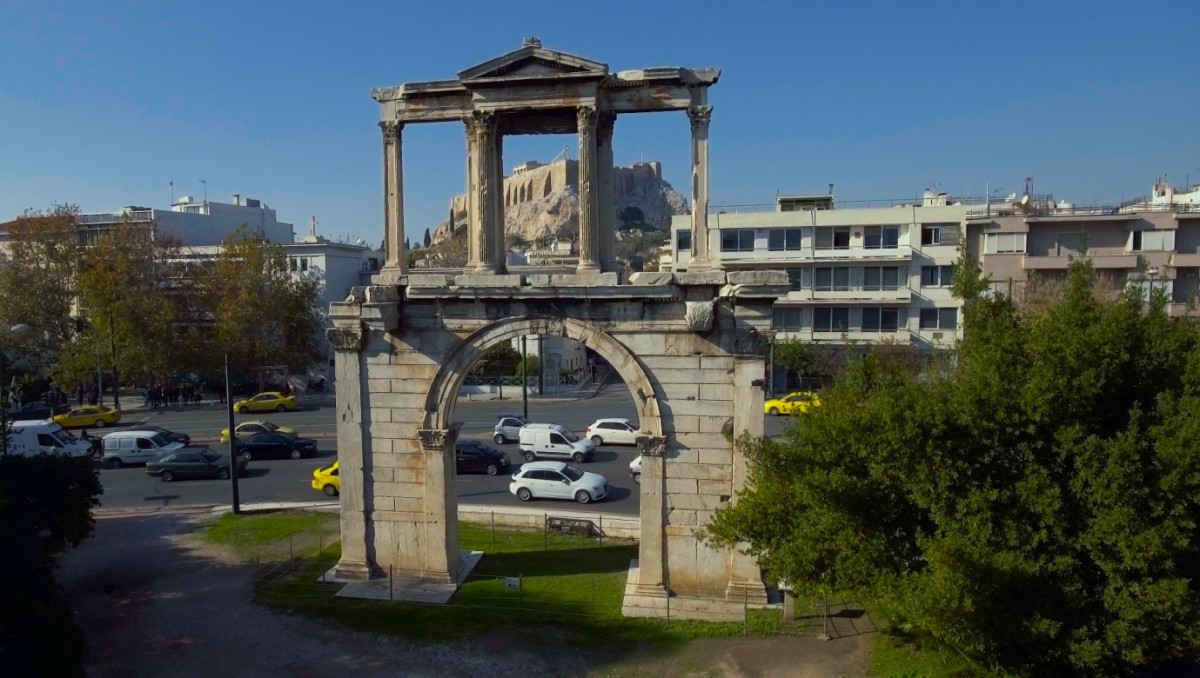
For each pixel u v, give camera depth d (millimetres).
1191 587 14852
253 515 31891
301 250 74562
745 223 58531
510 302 22219
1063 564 14289
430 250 100500
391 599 22672
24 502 21047
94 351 59000
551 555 26828
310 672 18844
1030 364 15984
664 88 21688
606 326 21828
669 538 22219
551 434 41969
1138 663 14688
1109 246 52500
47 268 63031
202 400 66938
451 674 18641
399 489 23609
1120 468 13781
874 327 57281
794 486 17547
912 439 15312
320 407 63188
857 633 20219
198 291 64875
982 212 56406
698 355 21578
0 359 29406
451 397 23031
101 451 43000
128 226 62625
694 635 20375
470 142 22828
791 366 56375
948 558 13648
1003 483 15250
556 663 19109
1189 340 15953
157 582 24656
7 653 17969
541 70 21344
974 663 15734
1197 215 50406
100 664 19250
